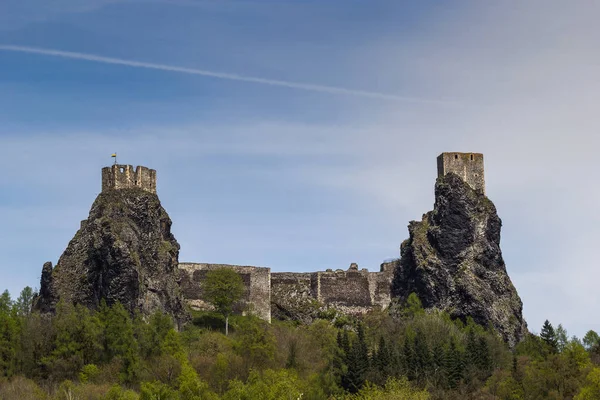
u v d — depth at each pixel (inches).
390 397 7810.0
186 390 7632.9
